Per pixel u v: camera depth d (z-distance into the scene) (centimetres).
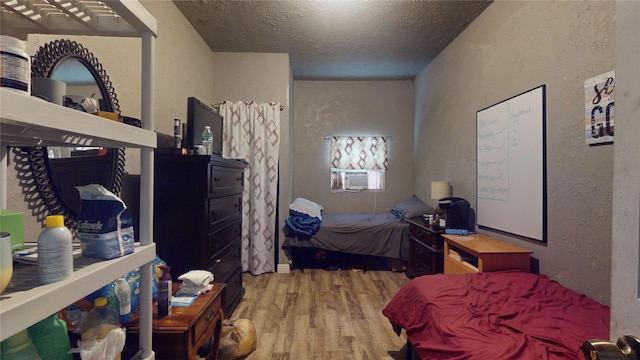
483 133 287
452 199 324
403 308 184
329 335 230
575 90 188
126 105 197
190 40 310
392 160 517
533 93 222
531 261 227
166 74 259
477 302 158
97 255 74
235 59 383
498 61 266
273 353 206
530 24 227
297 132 512
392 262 392
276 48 373
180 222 208
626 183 48
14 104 46
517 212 239
